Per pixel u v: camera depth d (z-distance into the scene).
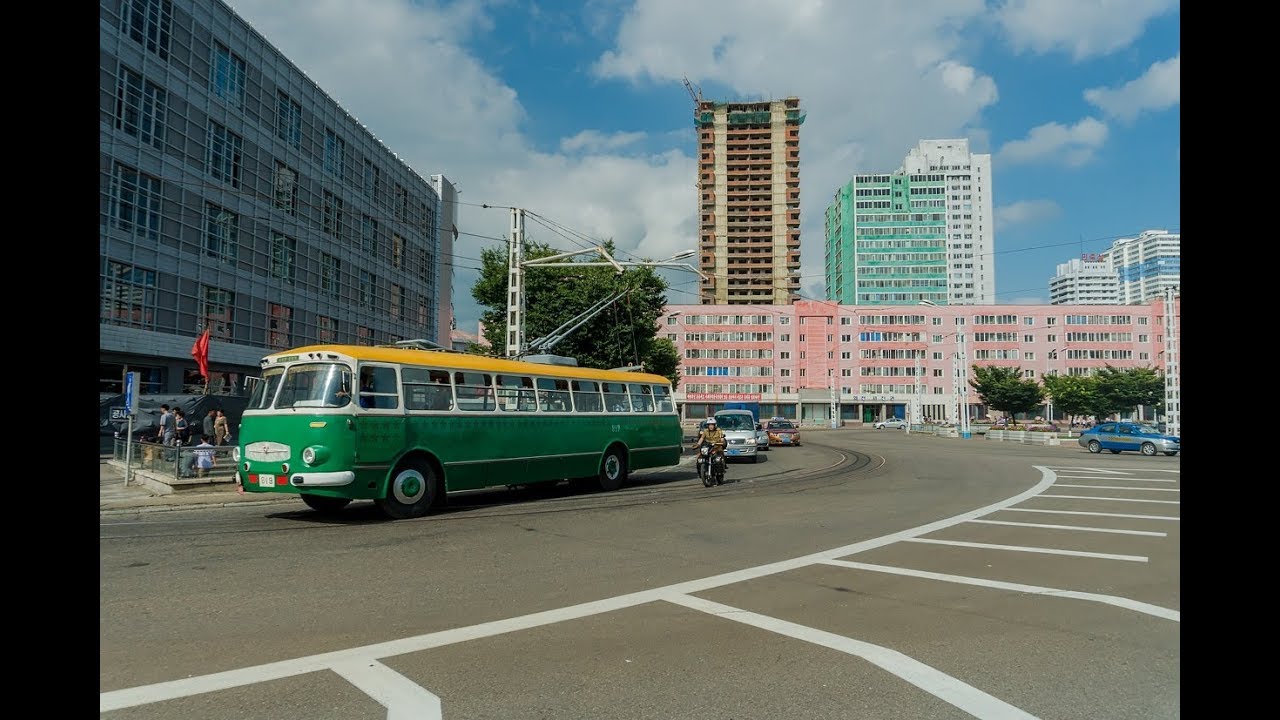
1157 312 89.56
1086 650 4.96
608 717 3.84
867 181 144.38
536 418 14.59
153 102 25.47
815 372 94.31
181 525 10.53
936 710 3.96
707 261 125.62
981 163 154.25
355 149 38.72
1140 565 7.79
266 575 7.15
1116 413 72.44
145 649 4.85
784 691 4.21
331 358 11.19
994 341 93.75
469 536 9.63
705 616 5.78
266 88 31.42
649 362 35.62
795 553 8.46
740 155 127.50
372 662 4.65
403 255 44.22
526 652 4.87
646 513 12.03
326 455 10.73
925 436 58.75
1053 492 15.25
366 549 8.62
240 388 29.80
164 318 25.94
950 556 8.28
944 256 141.75
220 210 28.75
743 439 26.09
